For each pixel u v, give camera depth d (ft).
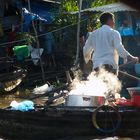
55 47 69.51
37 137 26.66
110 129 26.17
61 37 69.21
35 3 78.54
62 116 26.27
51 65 67.92
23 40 62.54
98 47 29.66
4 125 27.32
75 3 69.46
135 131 26.25
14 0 75.51
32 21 66.13
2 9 74.18
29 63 64.39
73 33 67.31
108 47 29.48
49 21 73.26
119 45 29.01
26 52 63.00
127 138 25.88
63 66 67.26
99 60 29.43
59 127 26.35
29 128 26.71
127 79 38.34
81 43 59.16
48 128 26.45
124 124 26.14
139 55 49.67
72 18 67.62
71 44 67.72
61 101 31.68
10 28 73.05
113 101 28.53
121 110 26.78
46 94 33.27
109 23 29.99
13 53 65.46
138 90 27.40
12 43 63.46
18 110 26.86
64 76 62.49
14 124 26.99
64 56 68.44
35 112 26.48
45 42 69.92
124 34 50.14
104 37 29.53
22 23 70.69
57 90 32.12
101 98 27.71
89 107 27.25
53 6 78.23
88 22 61.77
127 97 37.19
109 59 29.32
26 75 60.39
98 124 26.13
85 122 26.16
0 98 49.60
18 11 74.74
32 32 71.92
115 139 25.49
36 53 65.26
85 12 56.59
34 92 52.60
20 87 58.90
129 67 40.65
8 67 59.21
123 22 50.14
